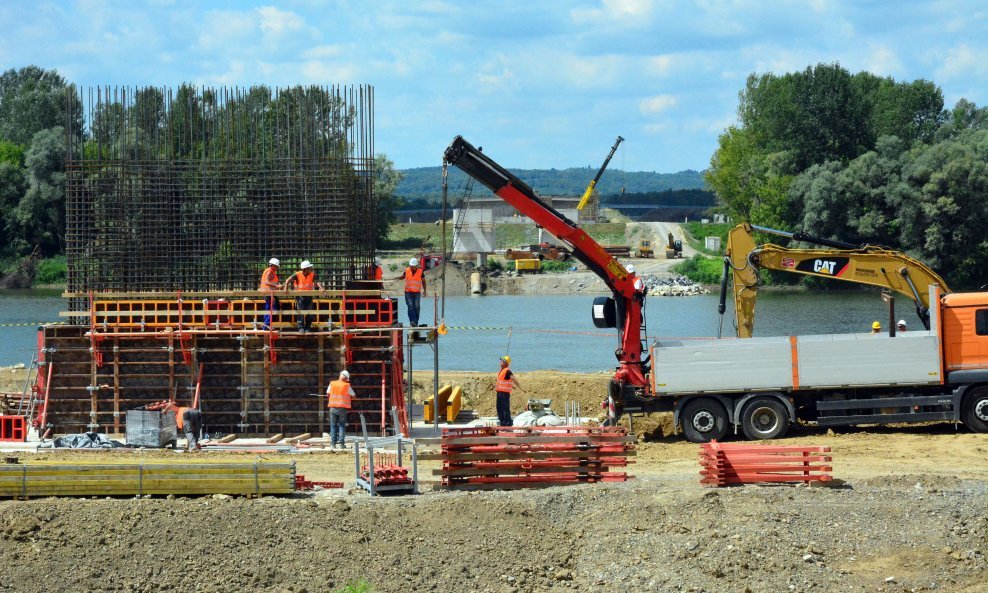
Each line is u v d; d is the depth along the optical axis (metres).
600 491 21.14
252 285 31.42
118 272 31.47
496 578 18.00
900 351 28.28
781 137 109.38
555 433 23.08
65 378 30.77
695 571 17.92
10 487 21.11
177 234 31.47
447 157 28.56
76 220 31.58
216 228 31.47
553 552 18.83
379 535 19.14
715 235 138.88
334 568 18.12
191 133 32.09
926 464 24.80
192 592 17.48
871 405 28.45
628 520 19.77
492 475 22.66
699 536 19.02
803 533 19.16
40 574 17.72
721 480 22.05
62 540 18.64
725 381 28.47
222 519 19.36
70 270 31.56
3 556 18.14
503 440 22.62
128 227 31.47
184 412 27.95
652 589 17.50
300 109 31.56
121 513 19.48
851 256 30.16
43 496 21.12
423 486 22.66
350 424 30.80
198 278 31.45
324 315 31.06
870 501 20.50
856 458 25.64
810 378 28.30
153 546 18.56
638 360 29.83
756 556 18.30
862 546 18.70
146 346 30.78
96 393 30.59
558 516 20.08
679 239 140.25
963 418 28.34
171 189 31.47
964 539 18.75
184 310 31.09
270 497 21.31
